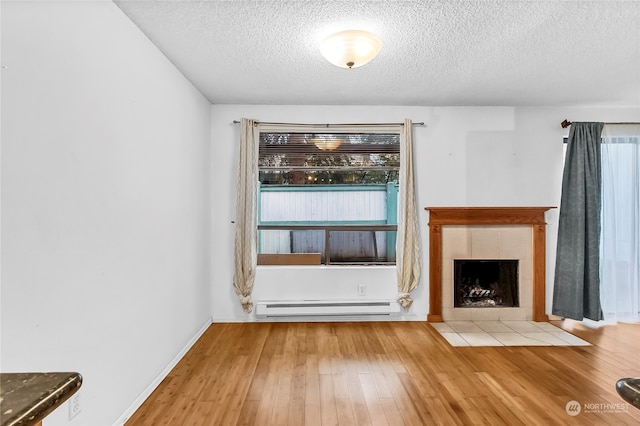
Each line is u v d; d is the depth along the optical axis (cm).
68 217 152
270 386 239
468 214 380
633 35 225
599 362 278
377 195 397
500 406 215
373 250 396
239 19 206
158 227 242
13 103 125
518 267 386
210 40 231
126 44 200
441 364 274
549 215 389
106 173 180
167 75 257
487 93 341
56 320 146
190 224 307
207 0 186
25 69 130
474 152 385
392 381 247
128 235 203
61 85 148
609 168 375
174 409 212
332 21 208
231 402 219
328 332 346
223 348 306
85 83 163
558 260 379
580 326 366
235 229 372
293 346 310
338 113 380
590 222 366
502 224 383
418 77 298
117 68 191
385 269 380
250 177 366
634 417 204
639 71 285
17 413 52
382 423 198
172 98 267
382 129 380
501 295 403
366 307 372
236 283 367
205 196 351
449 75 294
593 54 254
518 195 387
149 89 229
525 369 266
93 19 169
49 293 142
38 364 136
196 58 259
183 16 202
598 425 197
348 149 393
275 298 377
